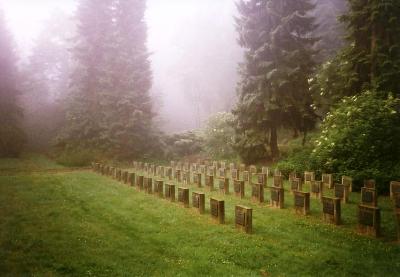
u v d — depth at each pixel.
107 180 20.44
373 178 15.24
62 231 9.99
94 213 12.23
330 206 10.99
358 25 20.03
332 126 18.34
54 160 31.09
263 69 24.02
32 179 19.78
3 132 32.66
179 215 11.90
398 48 18.86
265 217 11.60
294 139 28.44
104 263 7.62
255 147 24.50
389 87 18.89
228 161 28.09
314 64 24.22
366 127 16.72
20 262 7.63
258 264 7.71
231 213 12.21
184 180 19.66
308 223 10.91
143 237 9.55
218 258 8.03
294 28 24.14
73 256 8.01
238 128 25.28
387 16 18.84
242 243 8.99
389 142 16.62
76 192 16.12
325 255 8.14
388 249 8.47
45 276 6.90
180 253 8.34
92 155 29.77
